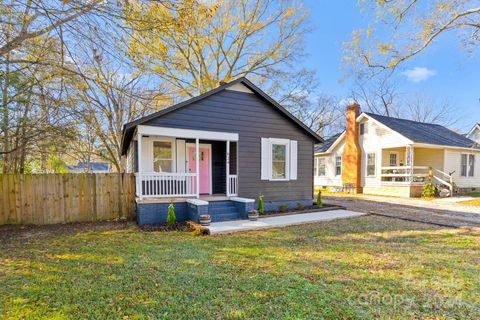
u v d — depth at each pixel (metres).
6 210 7.77
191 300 3.20
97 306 3.07
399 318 2.83
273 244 5.70
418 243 5.77
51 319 2.81
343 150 18.98
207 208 7.84
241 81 9.55
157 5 5.44
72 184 8.48
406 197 14.90
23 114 8.41
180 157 9.89
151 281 3.74
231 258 4.75
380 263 4.50
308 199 11.20
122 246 5.53
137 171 8.48
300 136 11.05
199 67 18.56
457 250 5.25
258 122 10.05
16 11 5.48
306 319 2.79
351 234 6.61
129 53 5.96
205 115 9.02
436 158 16.48
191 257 4.79
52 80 7.57
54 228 7.53
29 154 10.49
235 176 9.57
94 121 14.49
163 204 8.20
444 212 10.05
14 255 4.96
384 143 16.20
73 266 4.37
